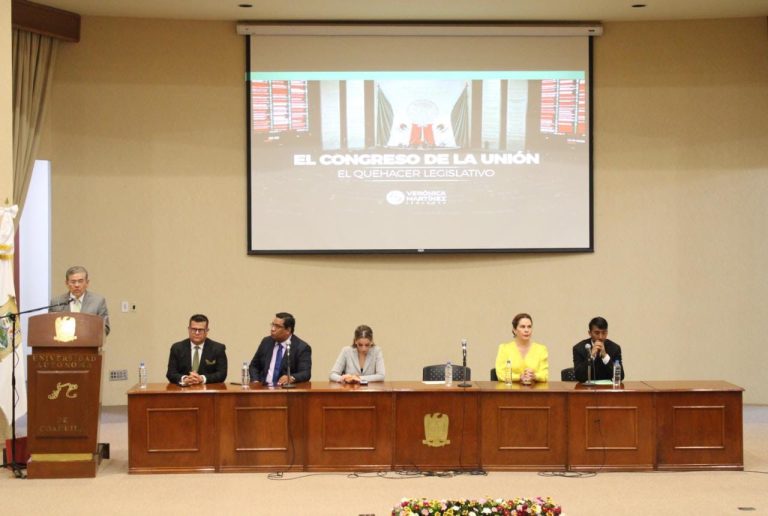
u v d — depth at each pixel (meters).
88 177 10.02
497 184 10.20
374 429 7.27
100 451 7.56
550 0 9.39
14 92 9.41
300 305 10.21
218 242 10.15
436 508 5.11
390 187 10.16
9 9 8.08
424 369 8.15
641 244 10.26
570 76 10.17
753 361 10.26
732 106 10.26
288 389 7.28
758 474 7.19
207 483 6.95
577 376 7.77
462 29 10.10
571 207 10.19
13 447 7.45
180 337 10.11
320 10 9.69
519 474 7.18
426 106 10.18
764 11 9.92
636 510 6.23
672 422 7.27
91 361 7.20
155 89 10.08
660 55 10.24
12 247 8.05
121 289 10.05
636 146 10.24
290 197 10.12
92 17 10.00
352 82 10.14
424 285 10.27
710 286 10.27
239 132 10.15
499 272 10.27
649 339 10.25
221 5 9.51
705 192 10.26
